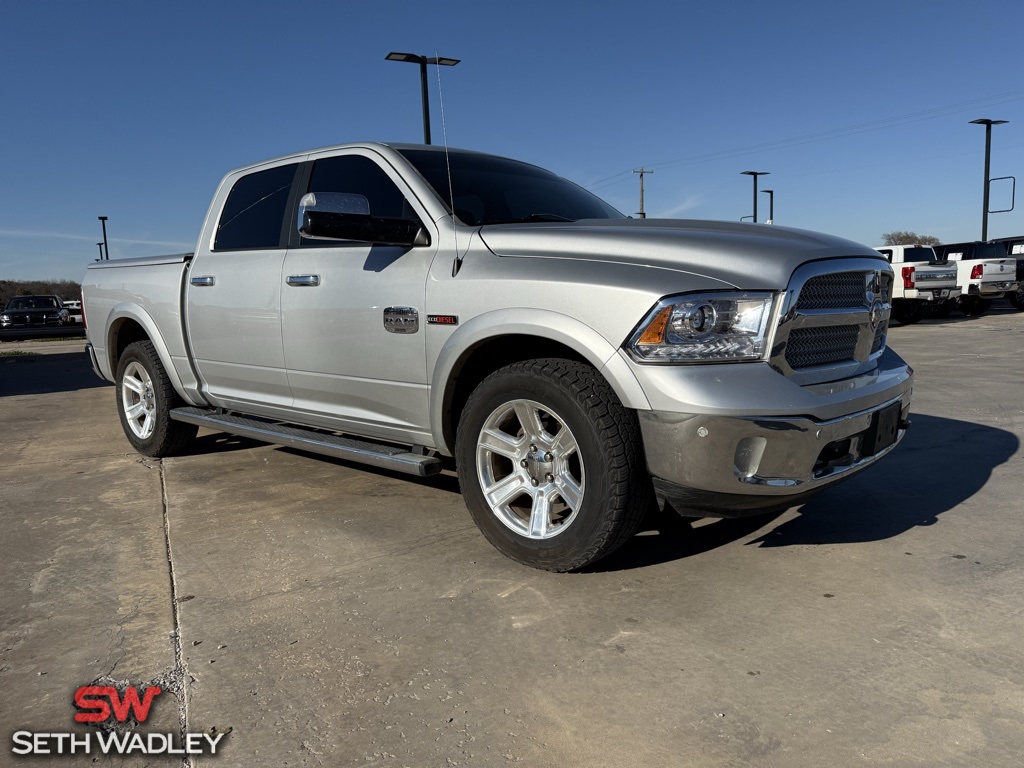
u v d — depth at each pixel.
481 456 3.15
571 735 2.00
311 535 3.56
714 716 2.07
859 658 2.35
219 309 4.39
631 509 2.77
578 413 2.76
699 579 2.96
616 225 3.29
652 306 2.64
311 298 3.81
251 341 4.21
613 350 2.69
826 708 2.09
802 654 2.38
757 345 2.65
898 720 2.03
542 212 3.80
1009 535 3.38
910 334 13.94
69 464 5.23
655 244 2.89
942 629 2.53
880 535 3.41
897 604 2.72
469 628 2.60
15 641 2.59
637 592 2.86
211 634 2.61
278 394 4.20
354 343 3.62
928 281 16.73
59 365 14.09
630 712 2.10
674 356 2.62
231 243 4.48
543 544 2.95
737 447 2.60
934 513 3.69
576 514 2.85
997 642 2.44
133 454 5.51
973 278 18.23
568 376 2.79
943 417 5.93
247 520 3.81
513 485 3.08
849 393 2.84
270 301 4.05
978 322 16.94
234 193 4.58
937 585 2.87
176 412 4.90
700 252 2.79
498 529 3.10
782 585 2.90
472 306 3.10
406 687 2.25
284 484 4.48
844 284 2.97
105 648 2.53
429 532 3.56
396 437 3.62
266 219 4.28
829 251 2.90
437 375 3.24
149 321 4.97
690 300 2.62
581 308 2.78
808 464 2.70
